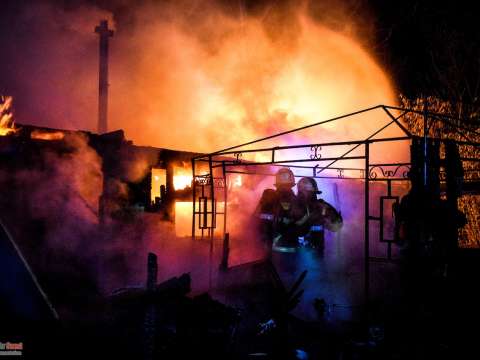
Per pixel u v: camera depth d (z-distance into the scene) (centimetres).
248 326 577
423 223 533
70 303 587
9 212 634
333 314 657
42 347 485
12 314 496
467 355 480
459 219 585
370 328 532
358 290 802
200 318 529
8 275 526
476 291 585
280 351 518
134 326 533
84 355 489
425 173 515
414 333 529
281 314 582
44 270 641
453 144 555
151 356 444
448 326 536
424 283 544
